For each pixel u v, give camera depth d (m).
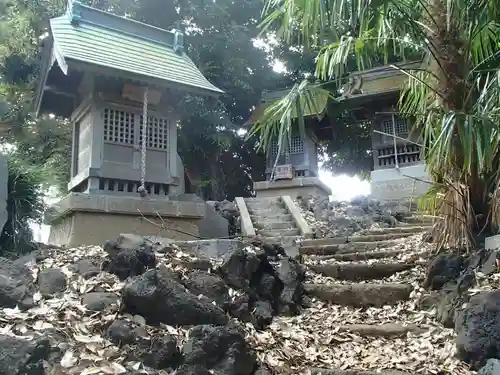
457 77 3.99
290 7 4.26
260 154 13.95
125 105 5.14
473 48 4.53
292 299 3.76
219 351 2.52
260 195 10.99
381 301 3.93
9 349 2.07
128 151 5.11
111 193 4.96
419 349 3.08
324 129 12.71
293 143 11.32
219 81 13.33
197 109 11.98
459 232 4.04
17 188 3.67
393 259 4.79
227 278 3.33
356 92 10.28
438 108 3.97
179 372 2.37
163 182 5.29
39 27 9.81
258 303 3.47
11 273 2.91
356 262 4.83
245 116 14.41
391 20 4.43
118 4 12.06
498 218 3.88
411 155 10.13
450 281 3.68
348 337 3.38
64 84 5.52
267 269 3.78
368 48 4.76
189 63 6.07
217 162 13.25
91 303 2.74
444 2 3.99
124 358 2.34
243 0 13.53
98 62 4.76
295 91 4.16
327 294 4.06
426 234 5.21
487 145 3.41
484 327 2.78
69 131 10.09
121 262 3.13
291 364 2.89
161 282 2.73
